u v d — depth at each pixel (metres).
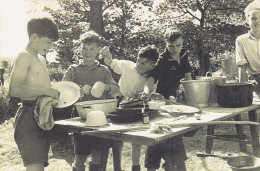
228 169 4.29
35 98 2.89
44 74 2.97
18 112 2.92
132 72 3.76
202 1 22.12
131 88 3.76
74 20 17.17
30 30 2.87
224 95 3.33
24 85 2.79
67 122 2.90
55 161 5.13
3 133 6.94
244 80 4.13
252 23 4.07
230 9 22.17
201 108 3.38
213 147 5.32
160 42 20.31
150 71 3.73
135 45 20.09
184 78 4.09
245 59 4.21
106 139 3.11
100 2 16.70
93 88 3.19
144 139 2.29
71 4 18.81
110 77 3.74
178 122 2.62
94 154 3.29
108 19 20.55
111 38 19.33
